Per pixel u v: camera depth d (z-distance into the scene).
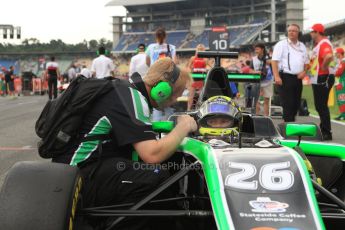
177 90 3.43
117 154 3.23
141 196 3.22
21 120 13.10
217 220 2.67
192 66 11.92
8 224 2.51
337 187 3.96
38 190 2.64
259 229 2.53
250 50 56.59
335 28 43.38
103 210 2.99
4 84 31.19
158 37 10.02
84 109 3.07
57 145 3.10
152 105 3.42
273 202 2.72
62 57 72.44
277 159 3.04
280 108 13.20
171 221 3.49
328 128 8.85
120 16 75.06
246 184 2.85
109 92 3.14
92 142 3.14
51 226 2.52
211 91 5.04
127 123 3.08
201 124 4.07
